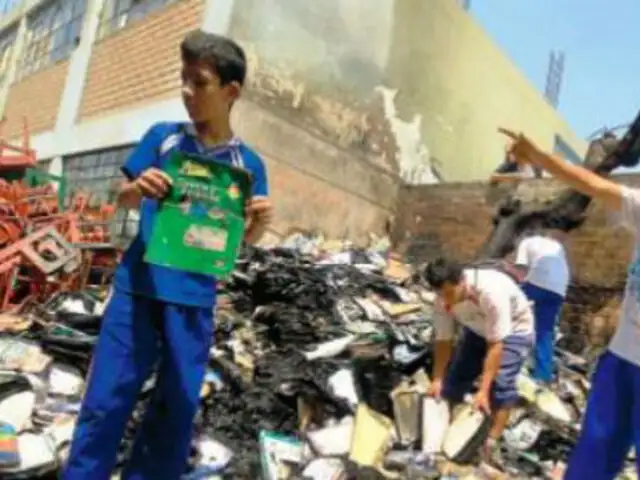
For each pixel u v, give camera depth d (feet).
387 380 14.05
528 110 61.62
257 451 11.78
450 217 33.58
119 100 35.50
